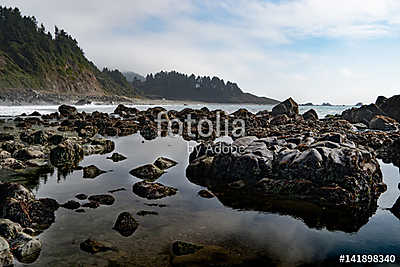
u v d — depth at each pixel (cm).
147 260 755
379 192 1315
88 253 779
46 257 757
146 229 927
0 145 2022
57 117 4119
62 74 12431
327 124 3553
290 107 4822
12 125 3200
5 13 13425
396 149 2102
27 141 2228
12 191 1009
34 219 952
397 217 1070
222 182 1428
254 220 1022
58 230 904
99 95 13200
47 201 1070
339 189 1184
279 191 1276
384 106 4438
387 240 905
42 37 13762
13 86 9225
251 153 1468
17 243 786
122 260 752
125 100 12975
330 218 1052
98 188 1301
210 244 848
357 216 1073
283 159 1391
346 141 1580
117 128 3120
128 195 1227
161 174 1546
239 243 859
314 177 1269
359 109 4291
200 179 1478
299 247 851
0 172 1481
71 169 1585
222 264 750
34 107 6625
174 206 1129
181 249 802
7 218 927
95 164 1708
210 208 1119
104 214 1031
